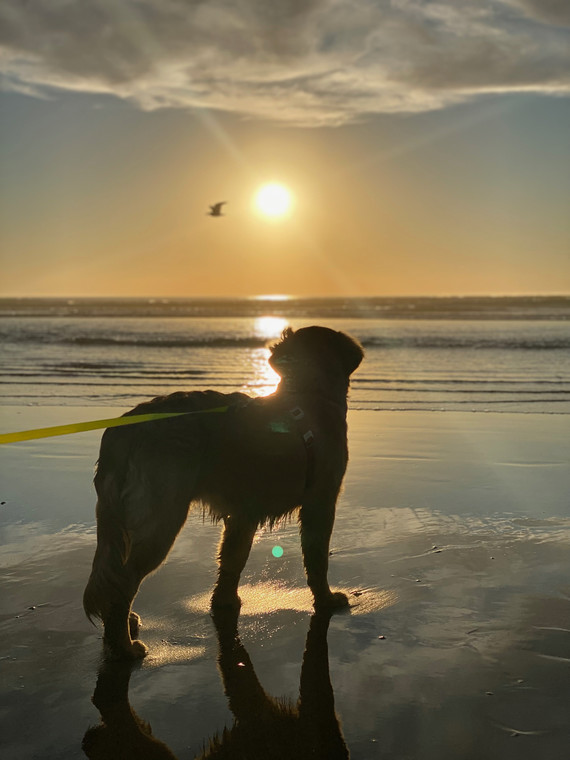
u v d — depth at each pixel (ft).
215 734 4.15
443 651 5.10
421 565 6.79
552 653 5.03
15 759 3.90
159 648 5.24
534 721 4.22
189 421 5.28
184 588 6.36
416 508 8.66
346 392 6.61
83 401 17.61
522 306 107.24
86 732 4.16
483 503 8.86
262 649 5.22
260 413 5.63
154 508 5.03
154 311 95.25
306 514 6.10
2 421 14.90
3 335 43.16
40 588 6.22
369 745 4.02
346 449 6.31
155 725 4.24
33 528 7.90
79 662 4.99
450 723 4.22
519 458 11.54
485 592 6.12
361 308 102.42
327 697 4.54
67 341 38.45
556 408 17.08
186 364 26.48
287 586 6.45
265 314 81.97
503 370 25.29
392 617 5.69
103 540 5.00
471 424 14.89
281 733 4.15
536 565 6.72
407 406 17.47
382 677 4.77
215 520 5.86
